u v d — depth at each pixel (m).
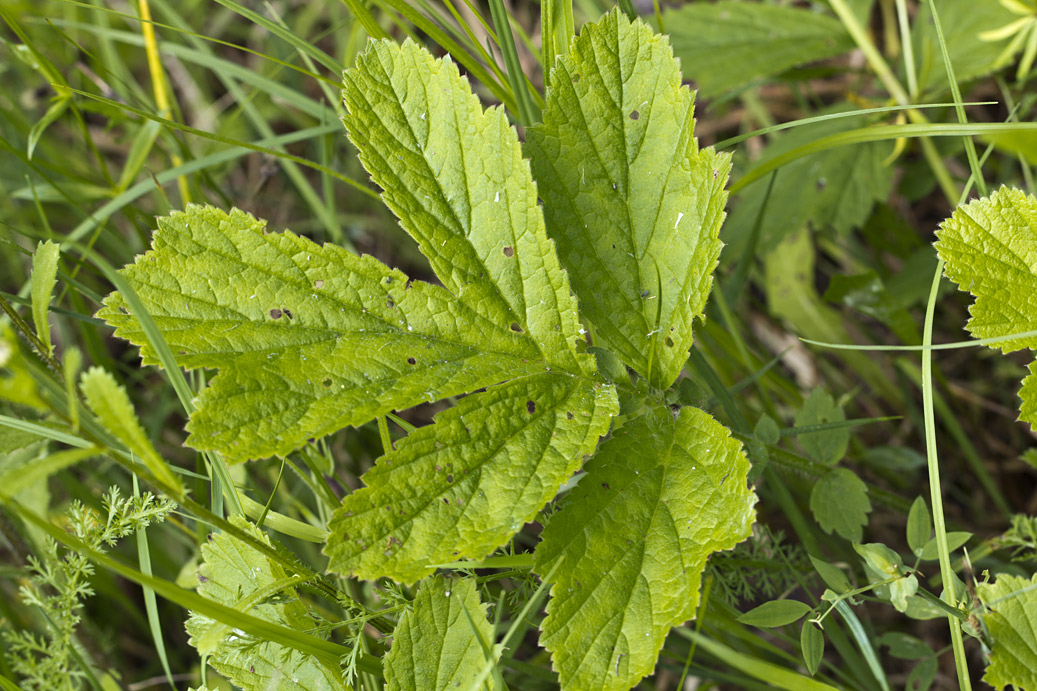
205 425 0.54
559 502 0.55
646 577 0.53
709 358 0.66
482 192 0.56
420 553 0.53
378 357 0.55
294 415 0.54
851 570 0.61
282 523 0.58
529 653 0.66
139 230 0.67
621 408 0.56
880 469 0.68
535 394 0.55
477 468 0.54
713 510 0.54
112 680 0.61
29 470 0.50
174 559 0.68
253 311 0.55
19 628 0.64
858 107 0.69
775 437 0.59
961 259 0.57
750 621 0.56
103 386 0.51
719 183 0.56
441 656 0.55
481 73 0.61
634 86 0.56
